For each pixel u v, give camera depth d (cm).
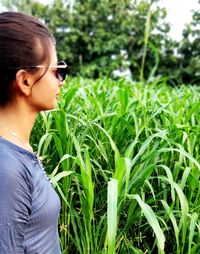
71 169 181
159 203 202
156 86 366
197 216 171
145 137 204
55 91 114
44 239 109
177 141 204
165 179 173
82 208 169
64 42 1016
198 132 208
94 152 203
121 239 177
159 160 196
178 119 221
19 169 102
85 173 156
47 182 113
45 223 109
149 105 243
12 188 98
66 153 183
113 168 205
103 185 196
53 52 113
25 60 107
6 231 97
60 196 187
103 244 173
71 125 212
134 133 207
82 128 210
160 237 138
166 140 183
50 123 198
